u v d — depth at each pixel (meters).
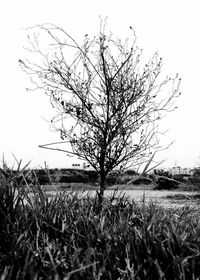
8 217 3.44
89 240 3.28
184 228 3.76
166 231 3.69
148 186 12.83
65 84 5.08
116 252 3.26
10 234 3.26
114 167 4.99
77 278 2.77
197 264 3.20
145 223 3.67
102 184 4.93
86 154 5.01
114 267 3.12
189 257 3.10
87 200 4.50
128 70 5.10
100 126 4.98
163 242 3.44
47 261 3.00
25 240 3.06
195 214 4.62
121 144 5.05
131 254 3.22
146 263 3.17
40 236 3.43
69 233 3.59
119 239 3.42
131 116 5.09
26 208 3.72
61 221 3.74
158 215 4.07
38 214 3.67
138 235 3.45
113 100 5.00
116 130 4.93
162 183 19.67
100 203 4.45
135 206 4.57
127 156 5.07
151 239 3.36
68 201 4.29
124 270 3.12
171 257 3.23
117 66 5.17
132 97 5.00
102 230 3.53
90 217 3.87
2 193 3.60
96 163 5.01
